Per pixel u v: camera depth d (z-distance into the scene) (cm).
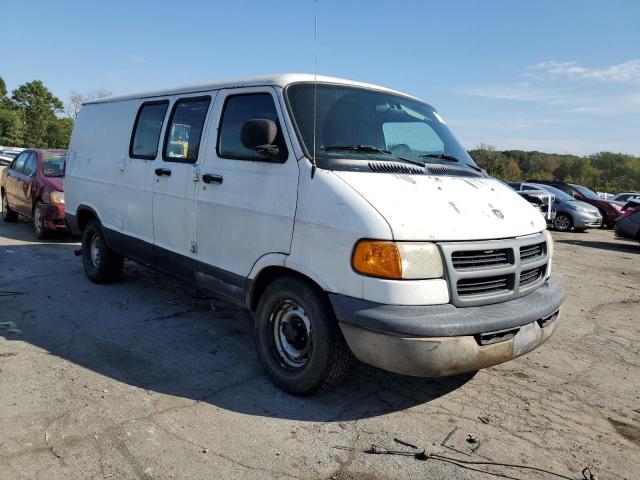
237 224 399
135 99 560
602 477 298
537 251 384
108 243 594
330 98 404
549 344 523
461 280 321
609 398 403
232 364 424
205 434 317
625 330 589
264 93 400
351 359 351
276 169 372
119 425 321
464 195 362
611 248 1379
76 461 283
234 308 573
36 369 393
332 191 335
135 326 502
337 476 284
